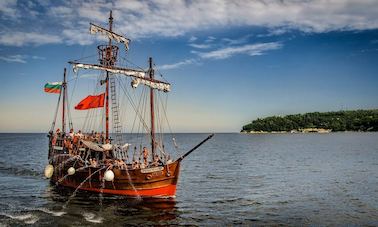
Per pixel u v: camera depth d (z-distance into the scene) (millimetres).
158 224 24594
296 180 44062
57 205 29562
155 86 34031
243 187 39219
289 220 25469
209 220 25562
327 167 57875
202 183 42250
